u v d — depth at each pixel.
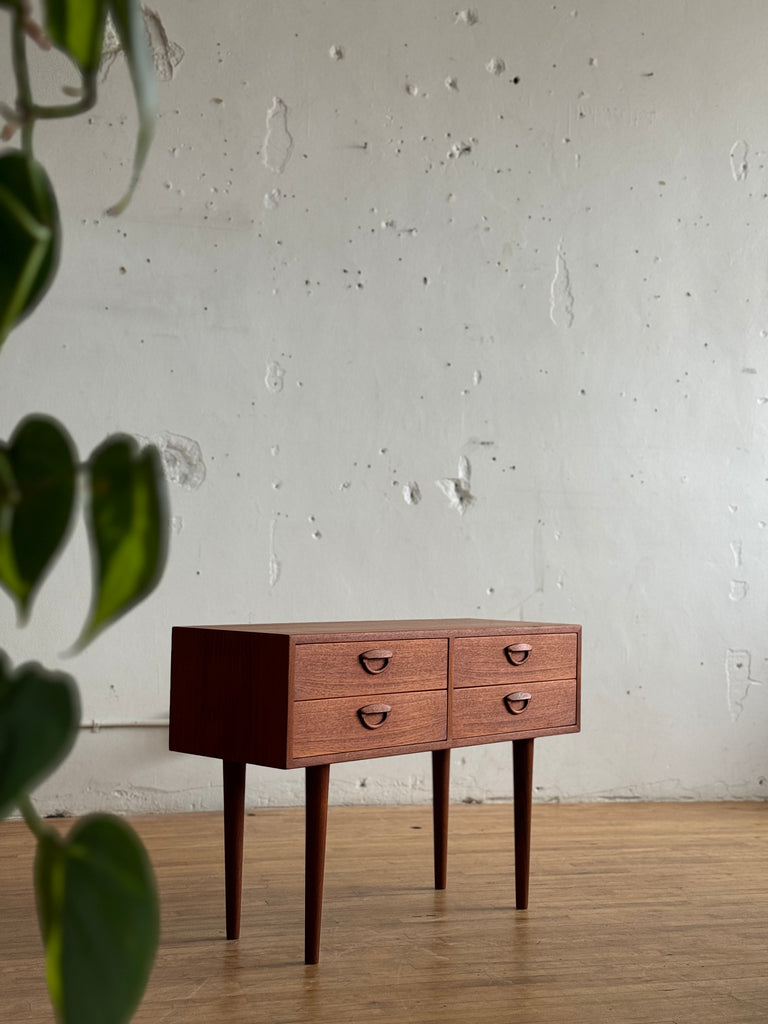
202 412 4.13
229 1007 2.15
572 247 4.57
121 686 4.00
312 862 2.41
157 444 4.07
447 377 4.41
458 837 3.75
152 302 4.08
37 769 0.34
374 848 3.55
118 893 0.40
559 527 4.52
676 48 4.71
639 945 2.60
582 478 4.55
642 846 3.68
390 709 2.50
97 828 0.41
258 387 4.20
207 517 4.12
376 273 4.35
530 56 4.55
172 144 4.13
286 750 2.32
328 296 4.29
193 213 4.14
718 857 3.54
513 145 4.52
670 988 2.31
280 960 2.44
